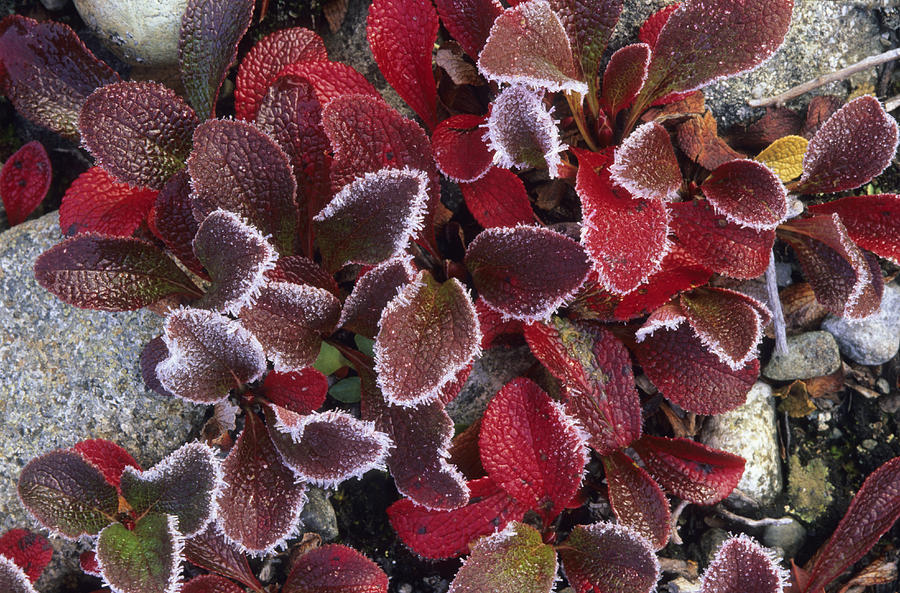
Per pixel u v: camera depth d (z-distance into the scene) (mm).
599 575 457
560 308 472
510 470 461
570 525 481
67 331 472
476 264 463
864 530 469
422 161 465
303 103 460
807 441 491
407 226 448
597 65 475
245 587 474
